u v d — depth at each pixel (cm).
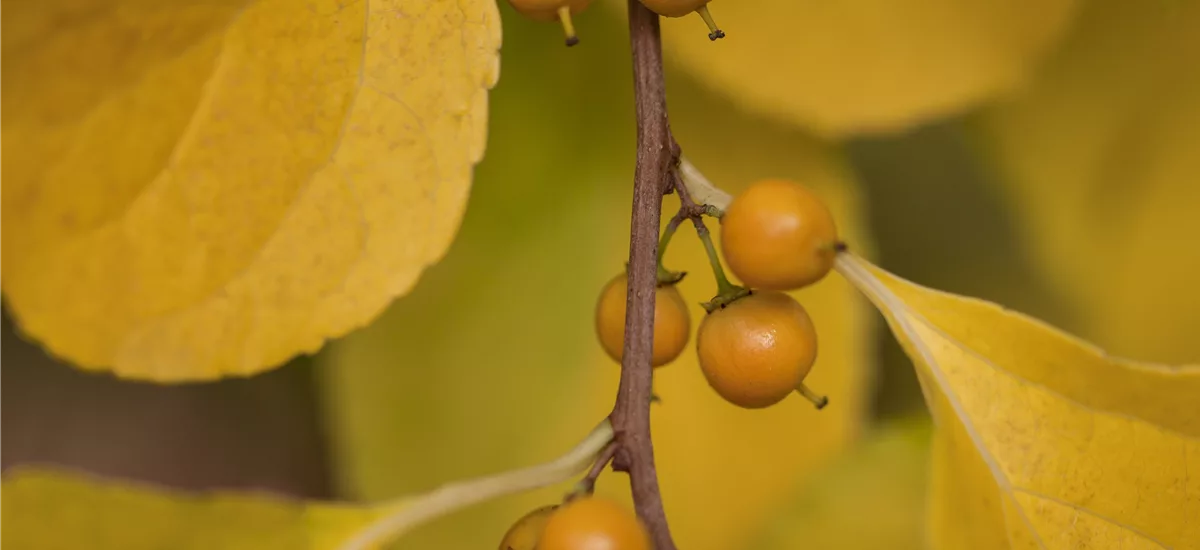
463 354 25
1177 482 21
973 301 21
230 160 20
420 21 20
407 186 20
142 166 20
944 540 21
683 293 25
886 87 25
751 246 20
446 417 25
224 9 20
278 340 20
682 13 20
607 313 21
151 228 20
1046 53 25
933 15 25
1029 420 21
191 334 20
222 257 20
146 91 20
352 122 20
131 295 20
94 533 20
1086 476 21
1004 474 21
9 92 20
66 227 20
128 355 20
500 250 25
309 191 20
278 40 20
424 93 20
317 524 20
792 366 20
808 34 25
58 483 20
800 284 20
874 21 25
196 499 20
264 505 20
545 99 25
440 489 20
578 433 25
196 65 20
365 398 25
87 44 20
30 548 20
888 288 21
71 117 20
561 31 25
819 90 25
